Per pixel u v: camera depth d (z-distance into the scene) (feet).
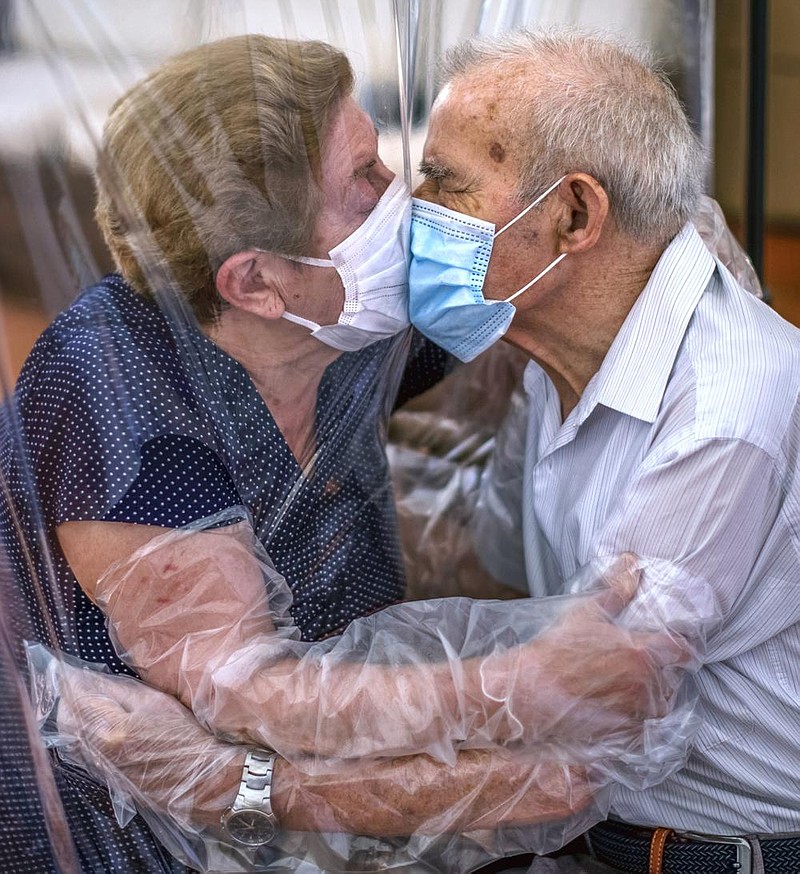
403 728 3.54
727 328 4.04
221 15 3.48
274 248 3.61
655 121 4.02
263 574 3.76
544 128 3.92
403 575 4.81
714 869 4.10
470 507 5.99
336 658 3.66
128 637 3.59
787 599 3.94
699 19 5.68
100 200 3.43
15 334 3.61
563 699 3.59
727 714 4.08
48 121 3.31
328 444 4.09
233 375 3.73
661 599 3.70
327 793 3.59
